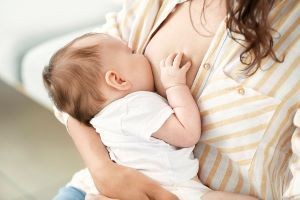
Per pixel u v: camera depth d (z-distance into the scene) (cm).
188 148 100
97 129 106
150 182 98
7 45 204
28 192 212
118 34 123
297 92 92
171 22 108
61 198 109
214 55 98
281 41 94
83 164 223
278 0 94
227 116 96
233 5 93
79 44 107
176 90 98
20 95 275
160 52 106
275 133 95
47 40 210
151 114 97
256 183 98
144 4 114
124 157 102
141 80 104
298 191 90
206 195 97
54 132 246
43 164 226
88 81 103
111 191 101
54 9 229
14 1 237
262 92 94
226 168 101
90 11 229
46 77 109
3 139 244
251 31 91
